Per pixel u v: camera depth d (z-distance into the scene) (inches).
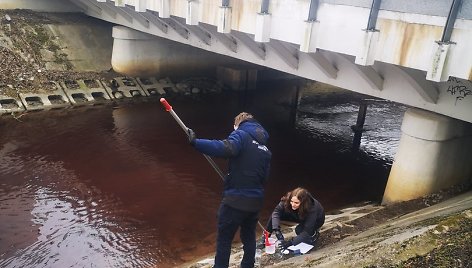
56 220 362.9
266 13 351.3
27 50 686.5
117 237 346.0
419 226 218.5
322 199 434.3
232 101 769.6
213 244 344.5
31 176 436.8
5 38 678.5
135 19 629.6
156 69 772.6
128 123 609.9
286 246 229.6
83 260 313.4
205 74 837.2
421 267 166.6
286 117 699.4
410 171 359.6
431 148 348.5
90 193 412.5
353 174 498.3
